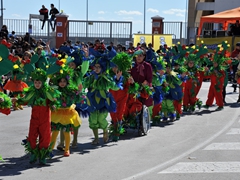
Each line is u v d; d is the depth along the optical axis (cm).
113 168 760
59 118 820
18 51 1588
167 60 1234
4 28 2267
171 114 1263
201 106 1488
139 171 743
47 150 772
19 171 734
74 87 823
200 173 737
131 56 1048
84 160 815
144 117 1054
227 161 816
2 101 715
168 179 701
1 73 731
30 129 767
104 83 912
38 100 748
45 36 2933
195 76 1417
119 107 985
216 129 1142
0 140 988
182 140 1003
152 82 1099
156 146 940
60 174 718
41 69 756
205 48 1419
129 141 992
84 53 881
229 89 2186
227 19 2672
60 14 2953
